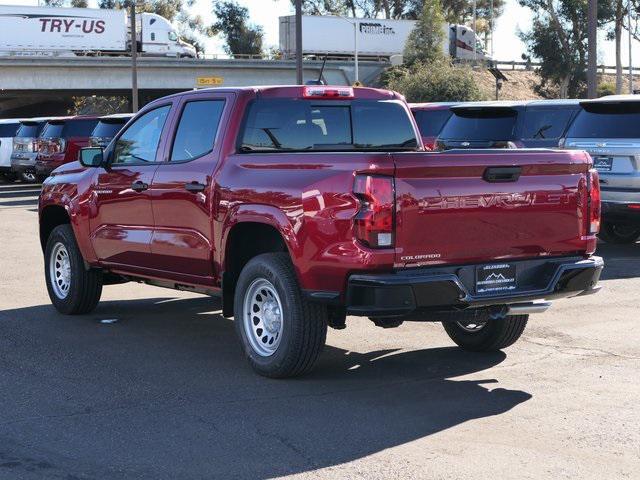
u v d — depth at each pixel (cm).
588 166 651
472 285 611
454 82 6188
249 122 704
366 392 627
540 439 529
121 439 531
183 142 750
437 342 786
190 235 723
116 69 6259
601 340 783
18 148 3045
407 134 779
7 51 6159
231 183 675
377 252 577
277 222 629
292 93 723
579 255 659
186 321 877
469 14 10275
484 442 524
